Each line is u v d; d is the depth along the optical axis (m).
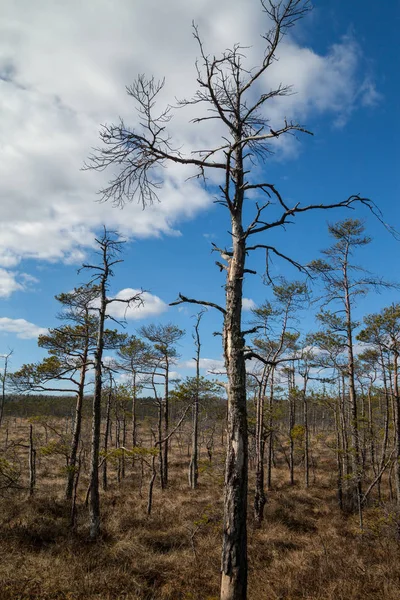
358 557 10.11
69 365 16.08
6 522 12.34
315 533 13.67
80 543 11.12
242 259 6.37
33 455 18.59
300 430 21.77
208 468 22.00
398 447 14.28
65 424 41.44
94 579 8.52
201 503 16.81
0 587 7.71
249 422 19.22
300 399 22.80
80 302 14.80
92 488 12.13
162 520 14.02
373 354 17.91
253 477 24.98
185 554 10.73
